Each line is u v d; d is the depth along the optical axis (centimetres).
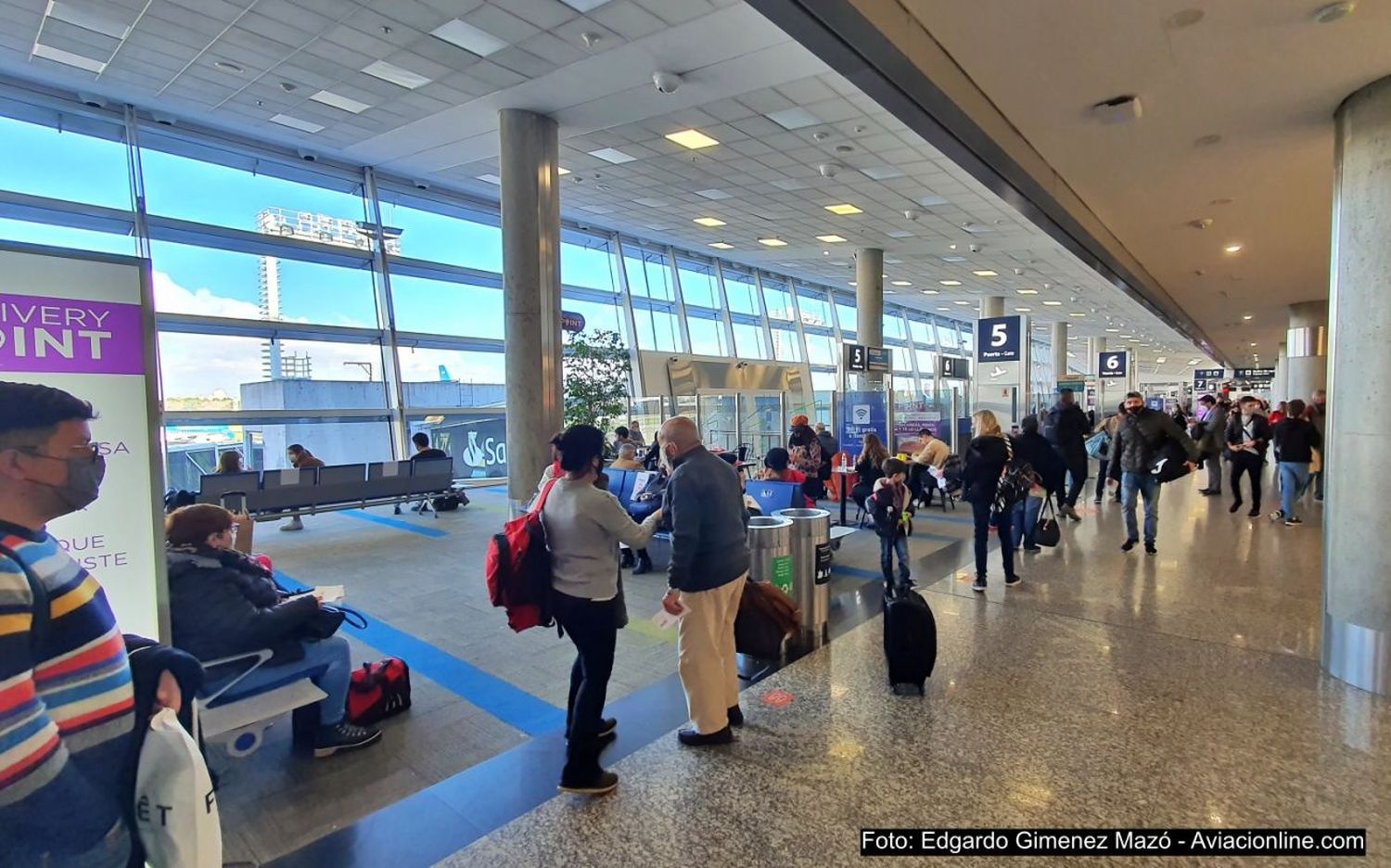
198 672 138
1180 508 942
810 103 859
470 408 1411
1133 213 664
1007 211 1328
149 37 736
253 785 287
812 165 1085
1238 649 410
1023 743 304
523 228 913
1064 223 587
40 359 168
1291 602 502
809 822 251
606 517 270
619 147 1023
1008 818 251
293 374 1169
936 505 1017
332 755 310
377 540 839
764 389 1873
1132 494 669
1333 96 386
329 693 311
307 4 656
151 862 122
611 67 771
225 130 1045
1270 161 507
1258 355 3444
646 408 1387
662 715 341
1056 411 848
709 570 301
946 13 322
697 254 1906
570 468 273
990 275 1992
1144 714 329
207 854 123
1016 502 570
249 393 1121
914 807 259
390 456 1286
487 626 498
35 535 116
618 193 1252
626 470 765
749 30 687
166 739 123
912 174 1123
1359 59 340
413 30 702
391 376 1279
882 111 880
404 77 824
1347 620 358
